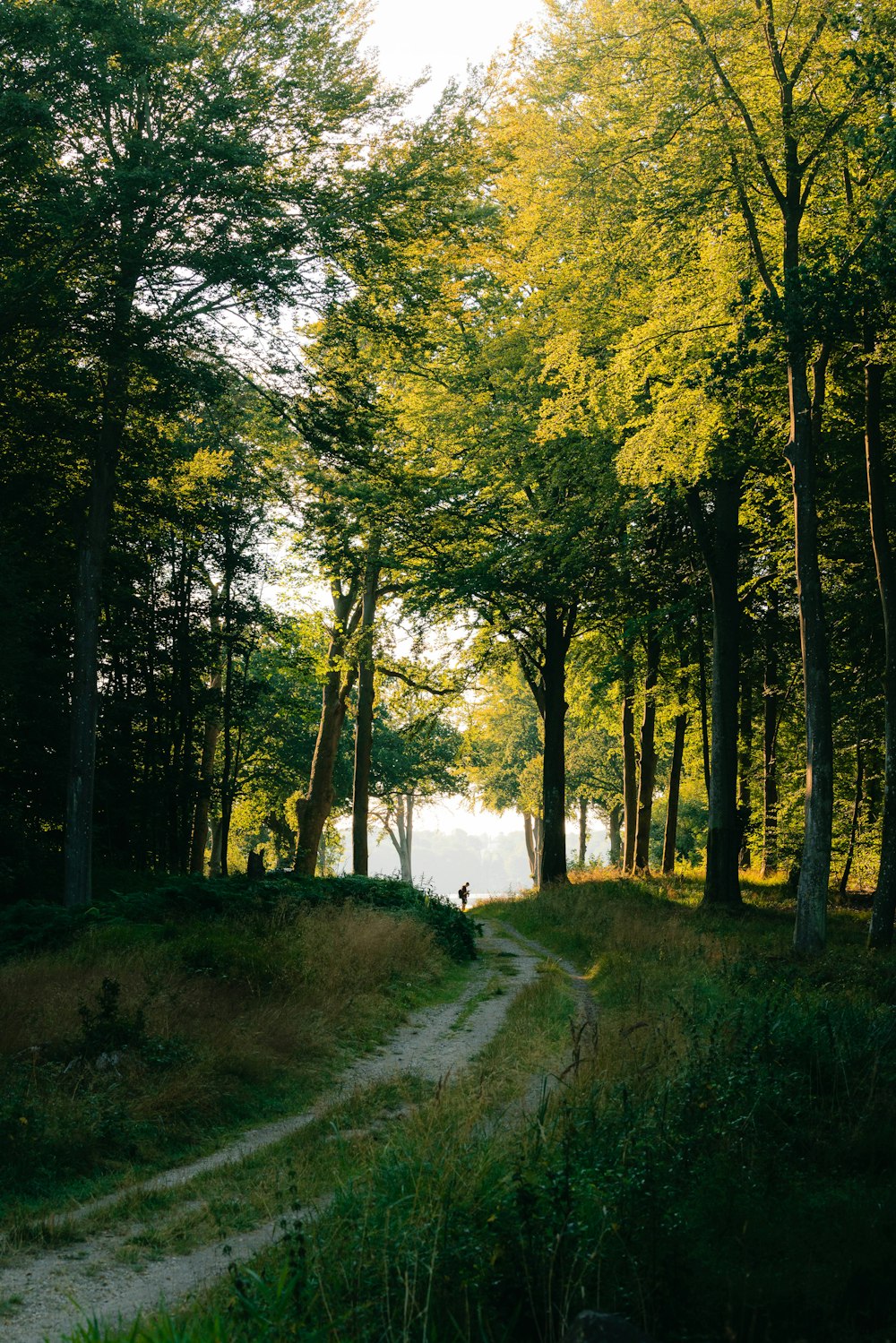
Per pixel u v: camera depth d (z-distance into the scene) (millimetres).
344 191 19109
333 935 16875
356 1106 9992
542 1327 5020
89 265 18359
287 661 35281
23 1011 11266
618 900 27609
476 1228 5625
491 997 16500
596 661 34469
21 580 21141
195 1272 6562
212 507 28453
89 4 15742
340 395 20828
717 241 18734
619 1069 8891
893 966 13969
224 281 18328
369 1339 4879
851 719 25391
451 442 26562
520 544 27266
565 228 19891
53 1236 7109
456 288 24703
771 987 12188
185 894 18297
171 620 29094
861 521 23375
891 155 14180
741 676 32375
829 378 19875
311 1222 6746
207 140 17172
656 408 19156
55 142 17625
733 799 25078
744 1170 6508
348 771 53906
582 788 61250
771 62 17188
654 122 18156
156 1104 9578
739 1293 5004
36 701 23000
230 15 19078
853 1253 5426
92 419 21094
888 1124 7297
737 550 25422
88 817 19781
